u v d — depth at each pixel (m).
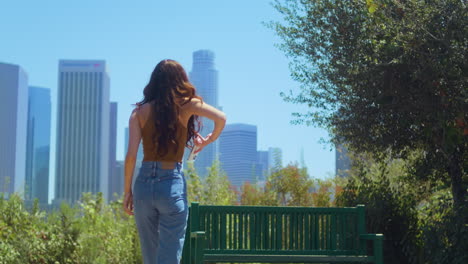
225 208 5.72
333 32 5.74
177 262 3.13
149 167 3.17
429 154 5.77
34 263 6.12
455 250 4.93
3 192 6.50
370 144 5.90
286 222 5.80
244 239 5.73
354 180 6.64
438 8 4.82
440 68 4.72
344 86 5.89
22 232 6.28
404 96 5.22
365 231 5.77
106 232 7.75
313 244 5.76
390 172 7.23
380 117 5.71
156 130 3.18
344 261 5.48
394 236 6.05
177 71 3.33
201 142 3.41
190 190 10.02
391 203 6.08
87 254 6.48
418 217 6.00
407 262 6.00
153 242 3.25
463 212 4.91
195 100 3.34
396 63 5.03
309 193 10.95
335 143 6.25
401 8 5.16
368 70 5.22
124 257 7.30
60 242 6.31
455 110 4.95
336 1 5.71
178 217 3.17
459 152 5.52
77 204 7.91
